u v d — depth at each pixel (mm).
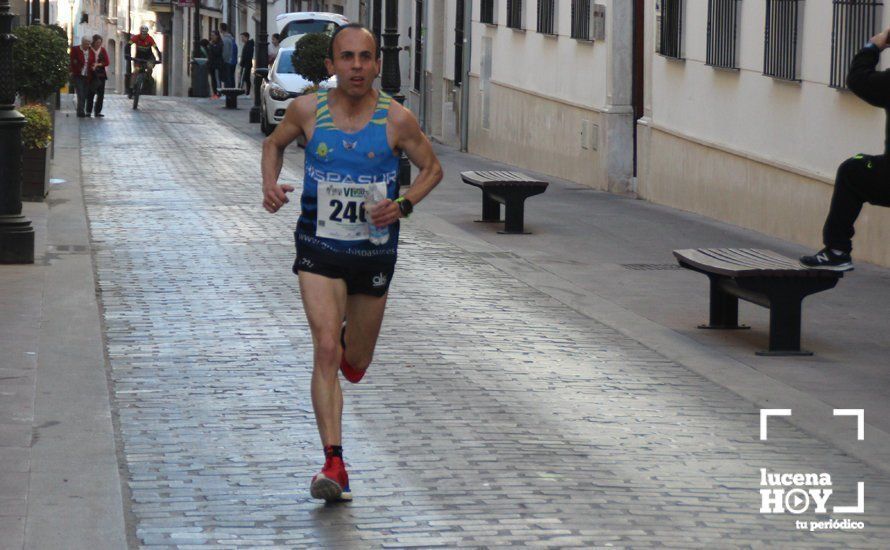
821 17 30156
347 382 17312
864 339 20781
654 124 40688
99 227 31016
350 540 11742
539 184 32156
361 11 85000
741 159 34500
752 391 17375
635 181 43469
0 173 25375
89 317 20938
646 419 16016
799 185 31375
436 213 36031
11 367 17625
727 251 21781
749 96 34156
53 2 88062
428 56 68688
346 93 12547
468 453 14398
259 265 26297
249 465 13852
